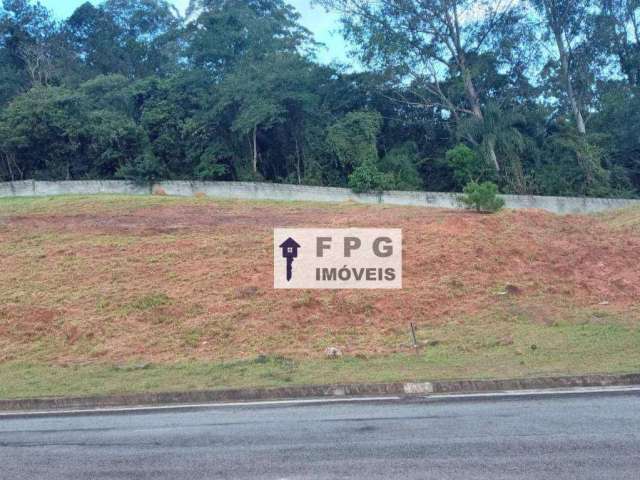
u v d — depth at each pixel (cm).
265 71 3331
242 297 1603
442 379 1024
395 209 2517
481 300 1549
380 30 3434
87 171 3459
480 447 688
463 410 864
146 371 1209
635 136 3531
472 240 1861
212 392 1015
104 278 1753
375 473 614
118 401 1013
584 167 3328
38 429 850
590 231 2020
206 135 3372
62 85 3841
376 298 1566
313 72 3528
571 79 3744
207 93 3500
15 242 2061
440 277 1666
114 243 2011
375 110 3616
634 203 3030
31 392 1072
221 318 1503
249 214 2431
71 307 1598
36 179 3372
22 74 4181
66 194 3050
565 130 3488
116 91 3675
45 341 1450
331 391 1012
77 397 1020
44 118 3319
